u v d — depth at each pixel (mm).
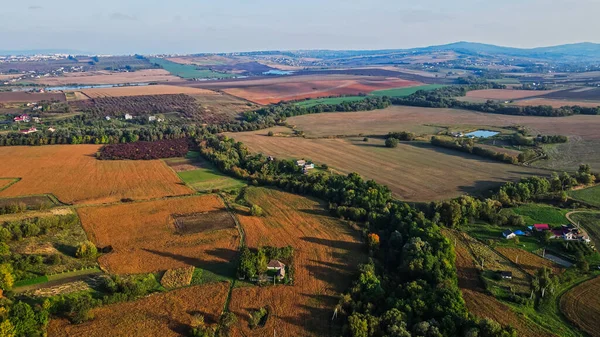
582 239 79938
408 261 70562
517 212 93750
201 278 70625
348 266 75125
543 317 60031
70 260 74500
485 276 69938
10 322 53375
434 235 77938
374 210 94062
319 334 57594
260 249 76125
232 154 138375
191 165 134750
